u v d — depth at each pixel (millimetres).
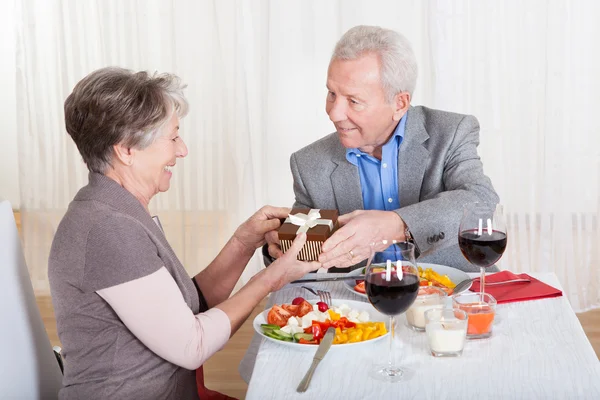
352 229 1689
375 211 1809
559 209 3543
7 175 4730
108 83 1463
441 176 2115
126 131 1463
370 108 1962
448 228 1854
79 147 1498
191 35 3602
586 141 3523
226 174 3699
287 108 3725
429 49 3475
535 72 3477
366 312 1561
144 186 1540
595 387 1268
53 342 3219
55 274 1430
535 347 1425
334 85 1962
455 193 1928
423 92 3592
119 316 1407
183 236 3758
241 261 1837
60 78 3715
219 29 3576
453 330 1385
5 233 1529
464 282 1703
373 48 1926
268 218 1824
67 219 1436
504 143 3555
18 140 3752
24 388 1487
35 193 3795
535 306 1627
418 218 1820
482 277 1561
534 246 3605
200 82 3637
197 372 1738
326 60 3650
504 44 3465
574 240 3566
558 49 3439
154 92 1488
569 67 3475
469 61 3473
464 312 1415
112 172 1505
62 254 1418
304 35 3633
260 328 1516
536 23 3432
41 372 1553
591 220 3539
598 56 3461
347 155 2133
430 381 1304
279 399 1255
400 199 2145
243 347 3086
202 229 3756
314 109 3717
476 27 3438
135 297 1388
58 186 3785
